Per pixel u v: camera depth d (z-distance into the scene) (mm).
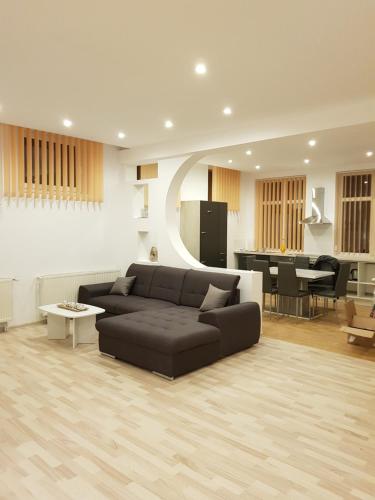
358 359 4582
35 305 6004
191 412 3248
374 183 8320
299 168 9305
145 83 3840
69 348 4863
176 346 3848
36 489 2281
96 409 3279
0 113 4930
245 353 4781
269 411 3283
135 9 2539
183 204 8414
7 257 5660
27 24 2742
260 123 5203
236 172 9938
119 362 4395
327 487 2322
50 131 5832
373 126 4488
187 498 2217
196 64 3395
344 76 3641
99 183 6715
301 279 6672
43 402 3398
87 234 6645
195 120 5137
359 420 3146
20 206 5762
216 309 4566
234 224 10078
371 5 2465
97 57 3273
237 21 2680
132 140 6312
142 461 2559
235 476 2416
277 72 3551
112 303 5664
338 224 8844
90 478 2383
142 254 7090
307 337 5508
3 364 4305
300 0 2424
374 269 8391
